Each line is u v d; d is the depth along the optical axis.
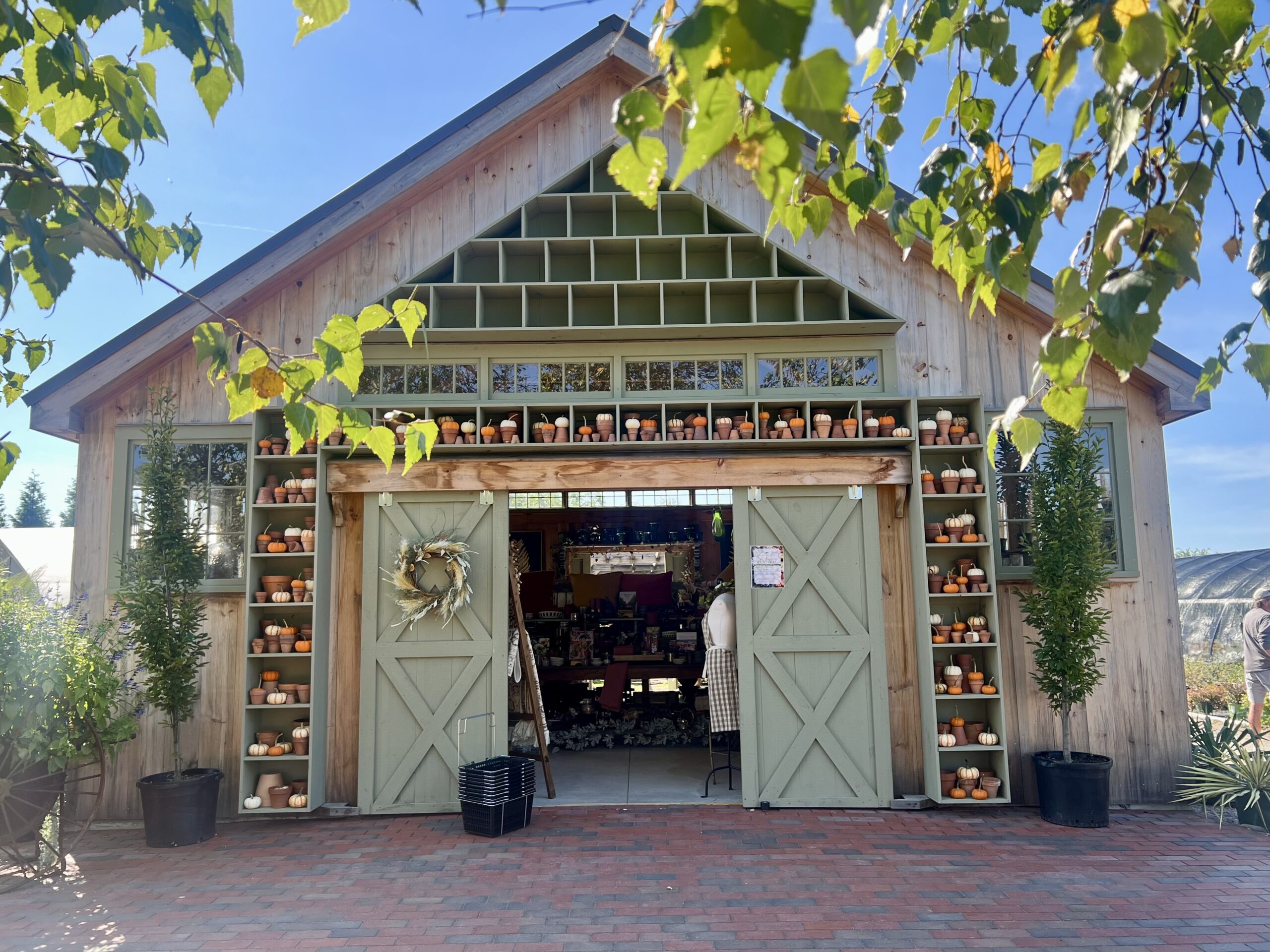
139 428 6.26
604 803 6.13
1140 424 6.34
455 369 6.46
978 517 6.21
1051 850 5.11
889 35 2.13
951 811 5.89
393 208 6.53
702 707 8.22
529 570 9.67
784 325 6.24
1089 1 1.44
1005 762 5.79
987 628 6.05
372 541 6.14
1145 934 3.95
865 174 1.99
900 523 6.29
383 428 2.31
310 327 6.44
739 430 6.18
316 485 6.03
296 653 5.88
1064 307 1.55
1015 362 6.44
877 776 5.93
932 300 6.54
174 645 5.53
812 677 6.05
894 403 6.36
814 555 6.14
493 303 6.67
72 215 2.07
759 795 5.93
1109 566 6.20
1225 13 1.50
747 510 6.18
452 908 4.31
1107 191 1.54
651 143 1.36
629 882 4.62
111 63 1.94
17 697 4.73
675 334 6.38
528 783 5.64
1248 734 6.30
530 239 6.39
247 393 2.20
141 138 1.98
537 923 4.11
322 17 1.84
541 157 6.73
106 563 6.16
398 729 5.98
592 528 10.13
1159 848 5.14
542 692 8.80
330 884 4.65
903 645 6.16
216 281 6.15
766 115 1.30
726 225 6.68
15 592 5.18
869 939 3.91
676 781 6.75
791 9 0.90
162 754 6.00
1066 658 5.62
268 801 5.74
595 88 6.86
